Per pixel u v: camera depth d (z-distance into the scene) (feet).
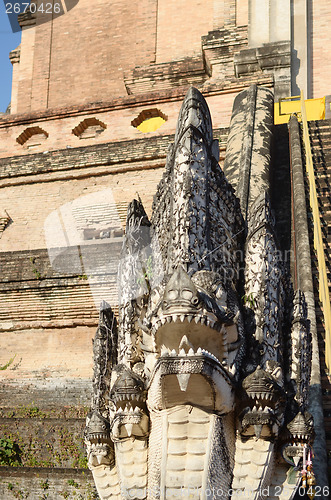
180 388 21.95
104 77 91.45
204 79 81.35
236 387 22.85
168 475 22.06
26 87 94.27
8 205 68.28
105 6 94.48
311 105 75.41
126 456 23.68
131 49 91.35
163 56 89.56
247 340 24.50
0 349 54.29
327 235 49.57
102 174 66.39
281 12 81.20
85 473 34.91
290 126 64.18
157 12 91.71
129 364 25.39
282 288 26.35
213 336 22.29
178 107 69.00
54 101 92.63
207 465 21.99
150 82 82.17
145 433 23.68
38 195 67.77
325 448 31.32
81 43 93.91
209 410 22.45
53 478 35.06
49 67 94.17
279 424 22.99
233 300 24.95
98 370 28.07
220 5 87.20
